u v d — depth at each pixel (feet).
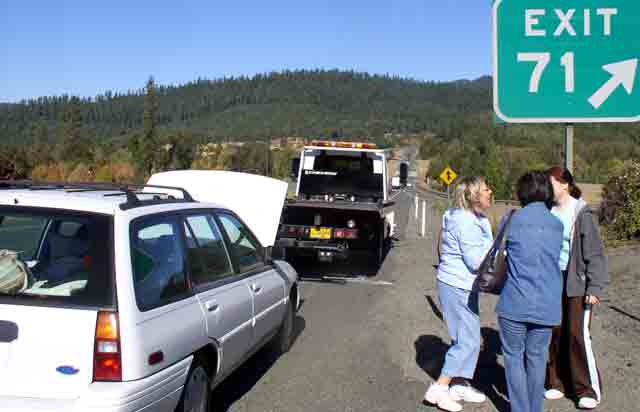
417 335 27.94
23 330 13.01
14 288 13.51
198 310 15.80
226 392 20.52
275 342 24.27
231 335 17.71
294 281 24.98
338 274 44.27
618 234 57.16
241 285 19.07
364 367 23.29
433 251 58.03
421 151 492.13
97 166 127.34
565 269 19.27
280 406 19.36
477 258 18.60
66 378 12.89
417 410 19.15
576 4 22.50
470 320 19.15
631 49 22.30
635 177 57.72
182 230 16.57
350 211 42.11
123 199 15.48
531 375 16.70
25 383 12.94
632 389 20.63
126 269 13.61
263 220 37.55
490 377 22.17
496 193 184.85
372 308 33.30
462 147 299.99
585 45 22.52
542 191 16.94
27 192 15.10
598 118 22.50
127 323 13.15
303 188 51.01
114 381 12.89
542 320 16.25
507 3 22.75
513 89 22.80
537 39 22.66
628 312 30.71
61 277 13.67
